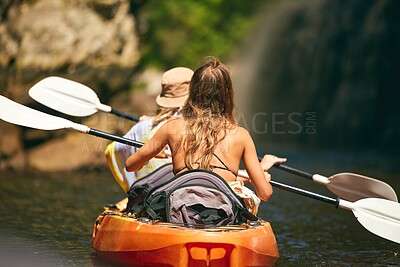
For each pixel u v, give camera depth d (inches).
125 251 622.5
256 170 633.6
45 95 864.9
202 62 655.1
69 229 845.8
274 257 634.2
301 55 2341.3
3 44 1412.4
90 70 1525.6
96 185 1274.6
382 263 705.0
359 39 2187.5
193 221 618.2
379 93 2140.7
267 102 2380.7
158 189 632.4
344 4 2251.5
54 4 1509.6
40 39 1476.4
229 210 615.2
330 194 1210.6
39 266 647.1
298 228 894.4
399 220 727.7
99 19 1561.3
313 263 698.2
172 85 753.6
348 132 2204.7
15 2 1453.0
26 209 992.2
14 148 1385.3
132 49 1617.9
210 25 2305.6
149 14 2198.6
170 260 586.2
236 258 582.9
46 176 1375.5
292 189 729.0
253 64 2378.2
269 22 2405.3
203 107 635.5
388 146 2092.8
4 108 773.3
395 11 2100.1
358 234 858.8
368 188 789.9
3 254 695.1
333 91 2261.3
